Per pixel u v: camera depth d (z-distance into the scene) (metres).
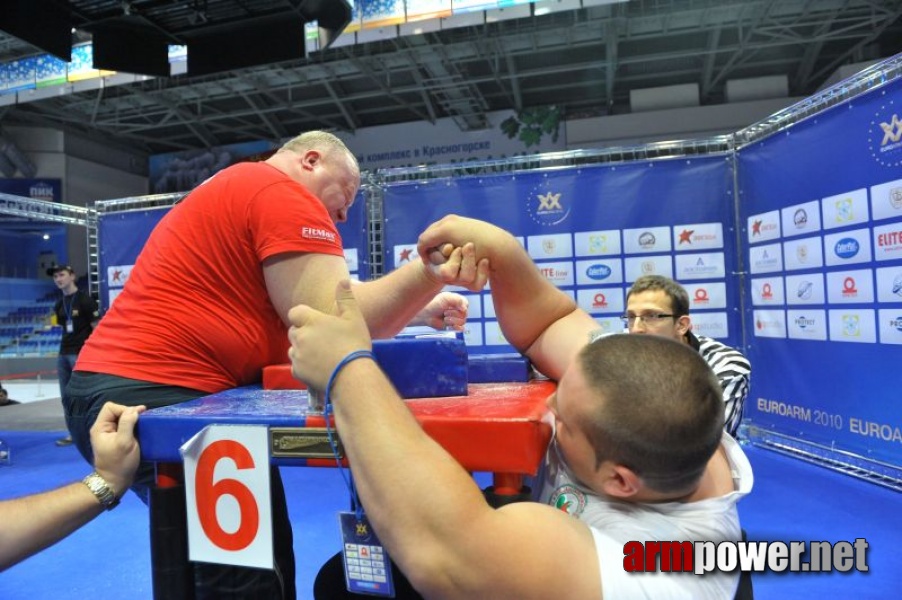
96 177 12.73
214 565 0.82
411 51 8.41
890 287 2.73
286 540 1.15
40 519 0.66
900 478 2.72
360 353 0.56
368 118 12.20
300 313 0.59
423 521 0.49
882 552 2.12
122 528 2.66
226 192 0.90
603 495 0.63
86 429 0.87
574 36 8.15
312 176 1.08
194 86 9.55
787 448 3.39
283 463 0.61
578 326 0.79
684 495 0.59
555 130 10.77
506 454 0.54
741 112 9.81
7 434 4.92
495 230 0.74
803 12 7.52
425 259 0.80
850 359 2.96
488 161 4.00
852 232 2.92
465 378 0.69
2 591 2.08
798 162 3.23
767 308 3.52
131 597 2.03
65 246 13.05
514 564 0.49
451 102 10.11
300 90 10.47
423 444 0.52
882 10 7.44
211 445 0.63
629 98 11.01
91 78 5.51
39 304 12.65
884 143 2.73
